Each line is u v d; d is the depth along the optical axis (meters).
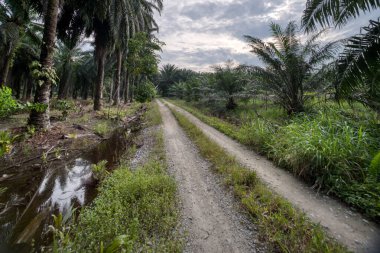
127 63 17.84
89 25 12.82
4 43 13.42
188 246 2.54
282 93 8.88
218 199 3.58
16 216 3.26
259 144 6.34
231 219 3.03
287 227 2.67
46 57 7.14
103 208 3.12
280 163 4.99
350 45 3.80
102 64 14.73
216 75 15.89
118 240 2.12
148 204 3.15
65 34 12.84
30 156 5.56
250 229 2.80
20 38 14.60
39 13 10.01
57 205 3.63
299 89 8.48
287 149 4.92
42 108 6.21
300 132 5.17
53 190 4.17
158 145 6.78
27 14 11.66
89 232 2.57
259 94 9.84
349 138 4.16
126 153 6.46
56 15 7.30
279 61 8.58
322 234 2.50
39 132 6.92
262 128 6.66
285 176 4.43
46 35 7.11
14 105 5.46
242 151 6.29
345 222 2.87
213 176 4.51
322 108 7.09
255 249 2.47
